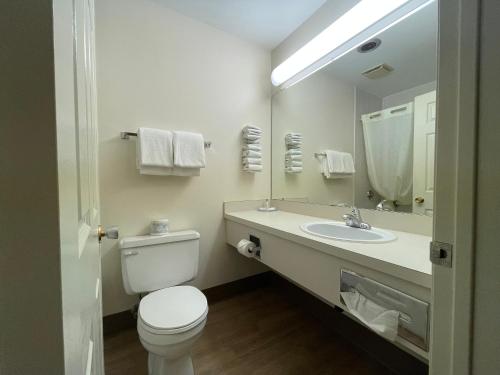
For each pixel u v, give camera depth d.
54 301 0.22
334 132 1.65
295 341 1.42
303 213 1.85
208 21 1.74
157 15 1.56
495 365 0.42
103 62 1.39
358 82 1.48
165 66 1.59
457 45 0.47
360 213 1.48
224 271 1.92
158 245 1.42
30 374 0.22
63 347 0.23
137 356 1.28
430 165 1.17
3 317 0.21
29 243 0.21
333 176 1.66
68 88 0.30
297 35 1.83
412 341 0.70
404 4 1.21
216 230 1.86
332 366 1.23
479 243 0.44
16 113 0.21
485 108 0.42
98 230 0.76
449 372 0.49
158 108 1.57
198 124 1.74
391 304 0.76
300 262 1.16
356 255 0.87
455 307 0.47
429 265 0.73
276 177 2.13
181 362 1.05
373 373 1.19
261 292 2.03
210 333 1.49
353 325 1.41
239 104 1.96
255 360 1.26
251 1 1.55
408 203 1.25
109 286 1.44
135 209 1.50
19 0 0.21
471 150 0.44
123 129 1.46
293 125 1.96
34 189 0.21
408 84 1.25
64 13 0.28
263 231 1.44
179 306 1.11
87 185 0.54
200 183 1.77
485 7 0.42
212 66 1.80
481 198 0.43
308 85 1.82
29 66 0.21
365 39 1.40
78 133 0.40
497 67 0.41
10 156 0.21
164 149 1.49
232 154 1.93
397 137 1.31
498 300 0.41
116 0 1.42
